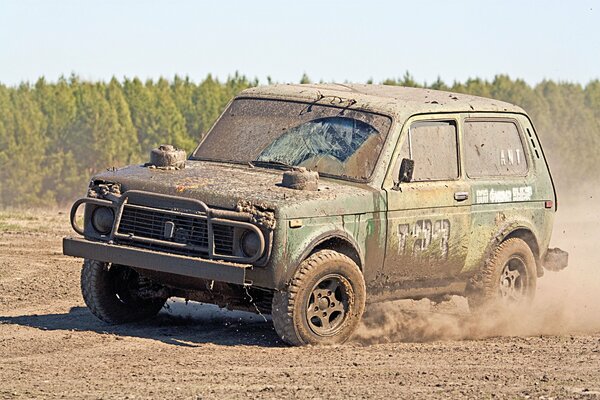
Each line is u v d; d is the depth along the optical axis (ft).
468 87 400.47
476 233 56.24
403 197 51.90
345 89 58.29
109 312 53.57
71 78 403.13
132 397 38.11
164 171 51.62
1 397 37.70
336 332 49.62
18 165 343.87
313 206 47.73
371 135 52.75
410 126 53.72
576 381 42.78
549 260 61.77
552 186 61.67
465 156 56.34
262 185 49.21
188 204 48.14
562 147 370.73
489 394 39.83
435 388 40.88
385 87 60.23
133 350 47.32
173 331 52.65
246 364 44.70
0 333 50.67
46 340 48.96
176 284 51.19
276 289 47.32
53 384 40.11
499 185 57.57
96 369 43.01
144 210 49.24
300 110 55.21
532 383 42.24
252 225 46.47
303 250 47.37
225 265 46.16
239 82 411.75
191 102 403.54
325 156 52.60
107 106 359.87
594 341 53.42
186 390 39.55
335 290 49.65
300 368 44.11
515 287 59.52
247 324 55.26
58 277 69.87
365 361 46.14
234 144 55.21
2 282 67.51
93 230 51.26
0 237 89.45
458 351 49.55
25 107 365.40
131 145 366.02
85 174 356.18
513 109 60.75
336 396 39.09
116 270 53.36
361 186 51.01
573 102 401.29
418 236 52.90
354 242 49.57
